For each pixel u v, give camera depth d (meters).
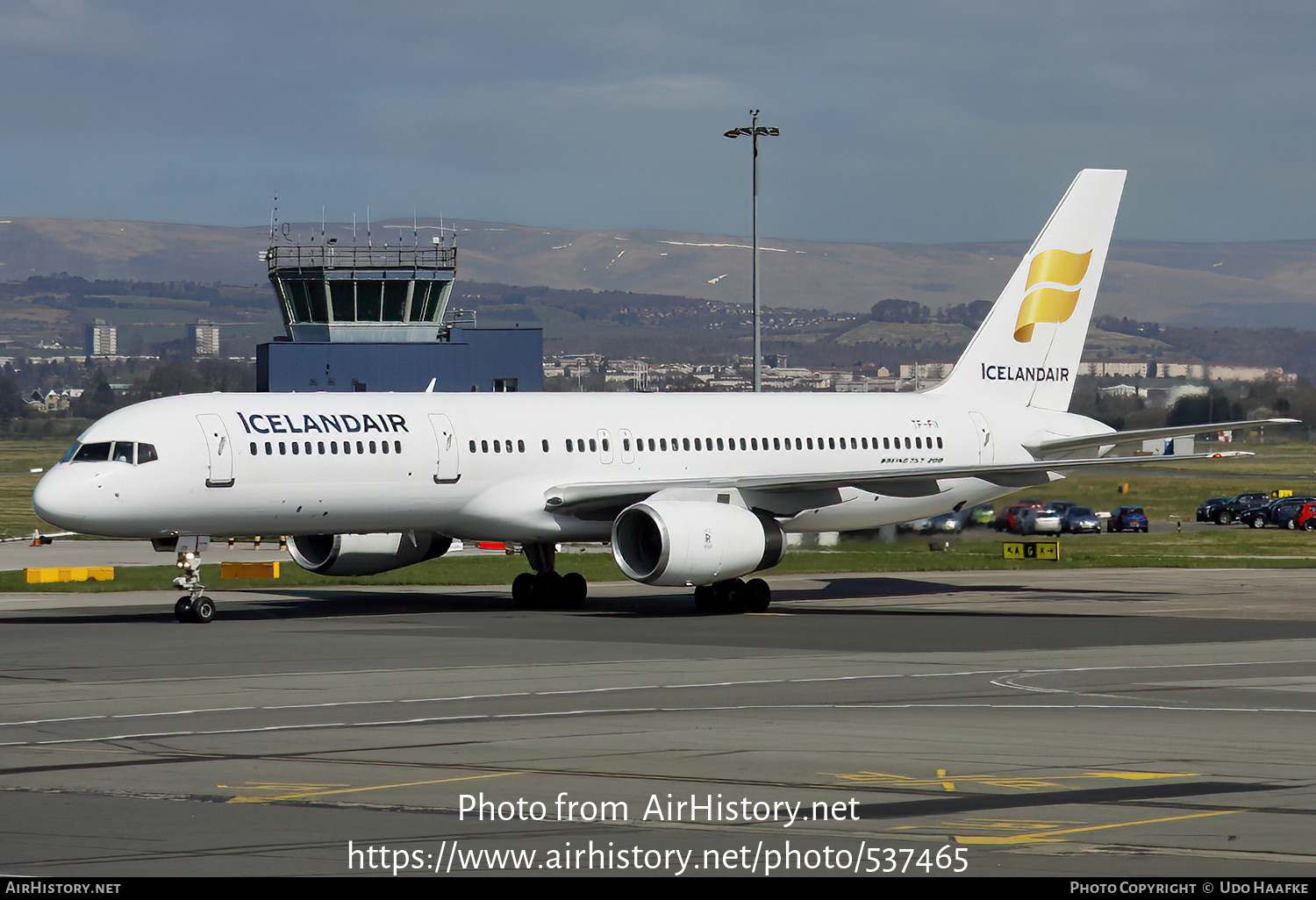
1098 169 103.50
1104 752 39.09
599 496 82.56
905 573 115.50
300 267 151.00
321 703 48.06
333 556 85.50
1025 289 102.62
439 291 155.88
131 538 75.44
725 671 56.38
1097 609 85.62
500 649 63.53
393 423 80.25
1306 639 69.38
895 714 45.88
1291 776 35.75
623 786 34.56
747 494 85.56
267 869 27.42
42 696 49.28
